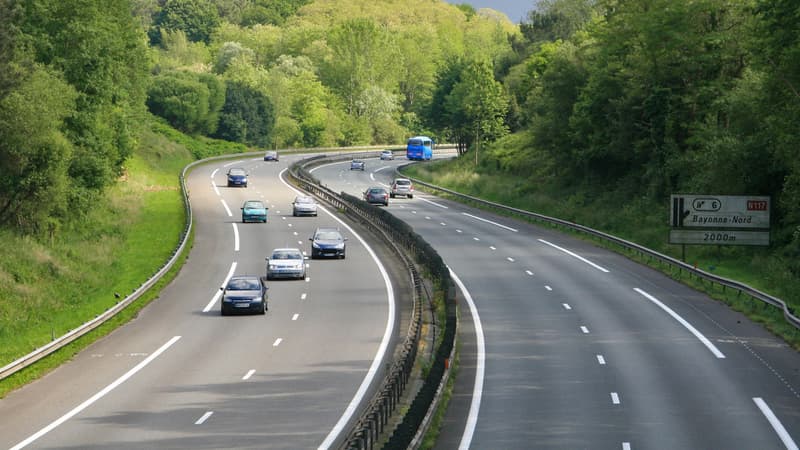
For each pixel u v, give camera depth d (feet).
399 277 226.58
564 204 367.66
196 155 613.93
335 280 223.10
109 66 311.68
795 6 204.03
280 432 102.12
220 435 100.83
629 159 363.56
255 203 332.80
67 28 299.58
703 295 201.57
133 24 395.34
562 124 409.28
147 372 135.03
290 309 188.34
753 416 110.93
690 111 323.16
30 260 241.96
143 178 451.53
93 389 125.08
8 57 255.09
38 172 268.00
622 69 350.23
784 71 215.10
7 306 204.03
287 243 282.15
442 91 655.76
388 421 103.65
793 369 137.18
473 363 141.79
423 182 496.23
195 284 219.41
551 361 142.51
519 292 204.03
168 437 100.07
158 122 647.15
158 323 175.83
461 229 320.09
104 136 314.55
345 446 87.92
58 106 266.57
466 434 104.01
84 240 294.87
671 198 230.89
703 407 115.34
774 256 233.14
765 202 228.22
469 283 214.90
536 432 104.53
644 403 117.39
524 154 488.44
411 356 126.93
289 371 134.62
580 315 179.22
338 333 163.73
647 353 147.74
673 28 312.91
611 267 239.71
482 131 572.10
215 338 160.86
